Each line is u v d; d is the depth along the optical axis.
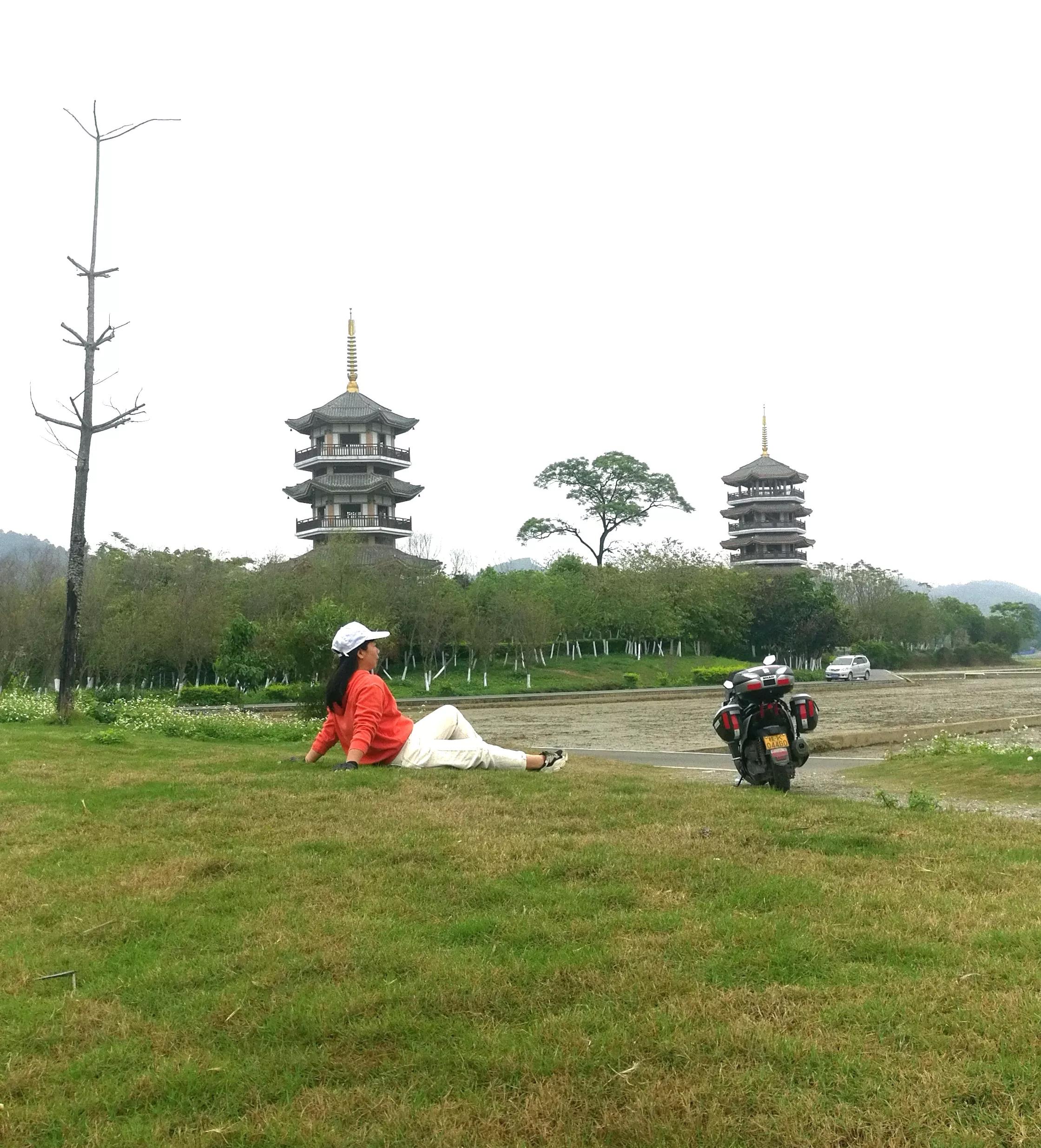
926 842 5.43
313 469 66.50
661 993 3.39
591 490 90.12
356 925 4.10
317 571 50.34
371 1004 3.35
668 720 30.58
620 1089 2.84
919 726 21.41
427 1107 2.78
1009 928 3.90
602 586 66.31
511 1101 2.80
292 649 29.69
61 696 15.43
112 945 4.04
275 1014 3.32
